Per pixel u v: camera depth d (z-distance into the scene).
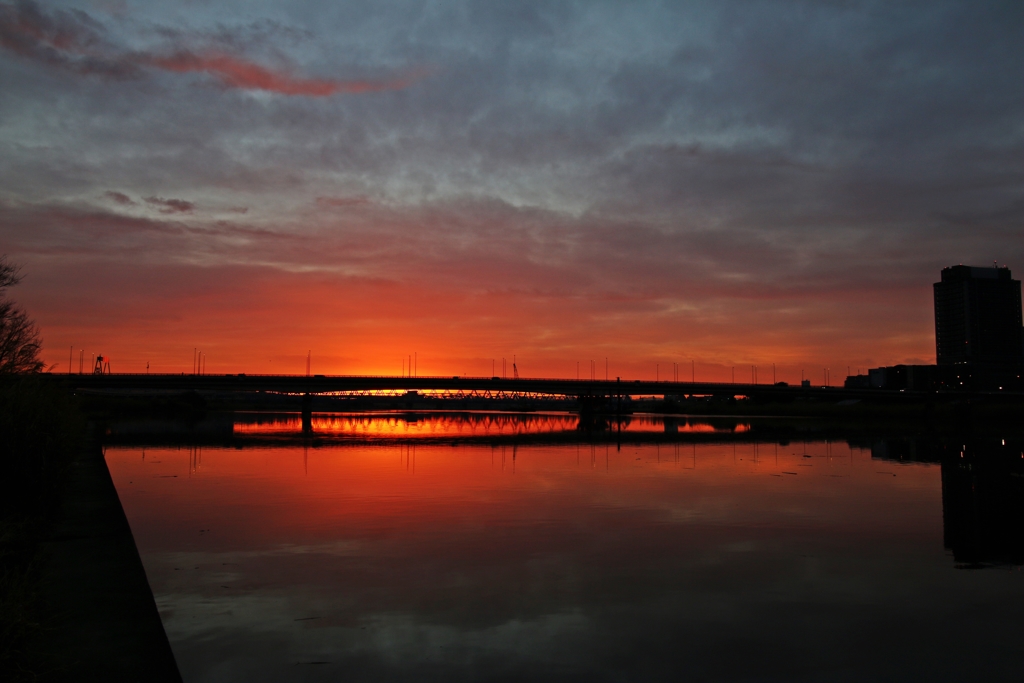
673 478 36.62
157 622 13.20
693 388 163.12
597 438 73.94
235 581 16.34
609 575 17.11
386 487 32.50
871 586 16.28
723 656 12.05
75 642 11.95
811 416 158.25
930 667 11.64
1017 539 21.45
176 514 25.06
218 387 138.25
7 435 21.36
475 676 11.15
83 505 25.62
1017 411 137.12
